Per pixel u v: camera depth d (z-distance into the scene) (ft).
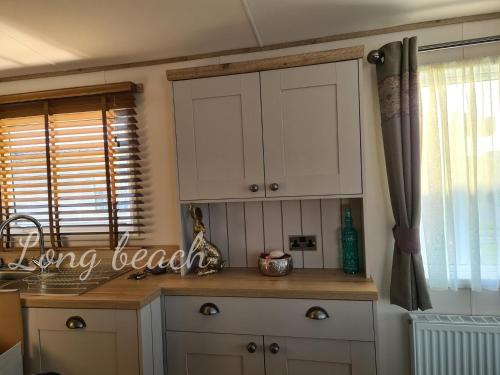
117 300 4.32
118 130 6.21
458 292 5.19
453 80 5.02
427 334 5.02
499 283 5.00
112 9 4.41
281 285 4.66
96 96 6.18
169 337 4.83
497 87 4.93
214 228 5.94
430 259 5.10
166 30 5.07
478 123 4.97
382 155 5.39
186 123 5.16
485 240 4.99
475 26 5.05
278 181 4.88
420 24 5.18
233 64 4.93
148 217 6.23
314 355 4.41
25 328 4.58
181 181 5.22
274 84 4.85
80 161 6.25
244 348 4.60
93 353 4.44
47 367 4.54
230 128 5.02
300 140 4.81
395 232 5.08
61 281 5.22
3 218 6.62
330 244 5.55
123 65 6.22
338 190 4.72
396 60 4.93
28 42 5.28
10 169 6.57
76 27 4.85
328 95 4.71
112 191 6.23
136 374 4.32
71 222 6.42
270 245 5.76
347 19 4.99
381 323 5.46
